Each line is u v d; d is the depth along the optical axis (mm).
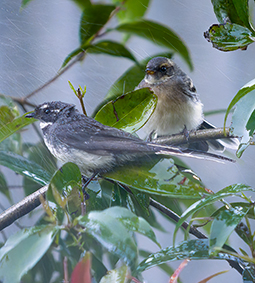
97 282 5891
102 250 6426
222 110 8609
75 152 6531
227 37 5617
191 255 4969
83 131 6699
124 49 8586
